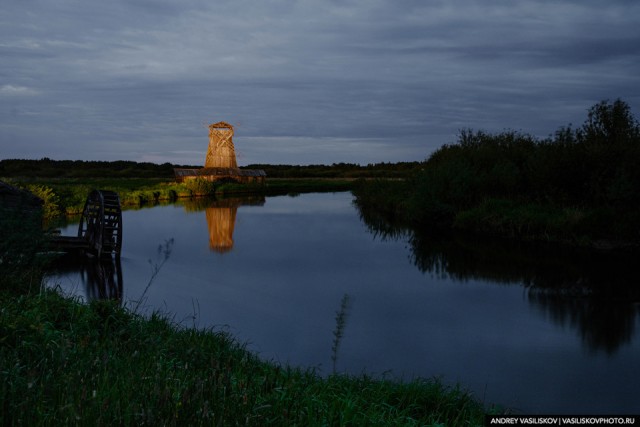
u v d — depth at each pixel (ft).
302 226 113.29
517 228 91.97
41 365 16.31
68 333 21.38
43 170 355.77
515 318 46.42
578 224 82.89
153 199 191.72
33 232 37.96
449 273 65.26
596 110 102.47
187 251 79.46
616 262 69.31
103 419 12.21
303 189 273.33
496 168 110.42
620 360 36.14
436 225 110.52
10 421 12.42
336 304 50.37
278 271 66.03
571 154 95.61
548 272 64.54
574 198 94.68
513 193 106.42
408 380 31.65
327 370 32.99
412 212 119.85
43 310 25.16
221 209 155.22
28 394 13.12
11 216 38.45
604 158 90.74
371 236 97.86
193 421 12.95
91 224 70.23
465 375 33.35
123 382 15.31
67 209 124.16
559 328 43.34
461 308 49.65
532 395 30.14
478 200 111.75
